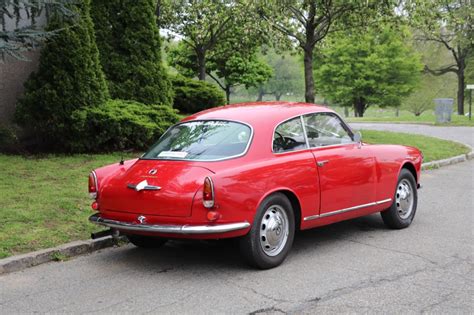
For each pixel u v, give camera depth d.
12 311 4.70
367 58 50.25
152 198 5.42
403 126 25.89
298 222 6.10
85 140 11.72
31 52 12.81
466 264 5.87
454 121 28.53
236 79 28.19
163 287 5.25
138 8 13.46
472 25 33.75
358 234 7.26
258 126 5.94
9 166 10.22
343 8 16.03
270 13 15.81
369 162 6.88
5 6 9.41
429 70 49.94
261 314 4.53
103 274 5.70
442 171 13.23
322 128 6.61
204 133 6.05
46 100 11.41
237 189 5.37
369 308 4.62
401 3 16.42
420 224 7.81
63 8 9.62
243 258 5.63
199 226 5.25
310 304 4.73
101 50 13.27
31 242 6.43
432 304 4.70
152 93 13.53
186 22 22.88
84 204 8.01
